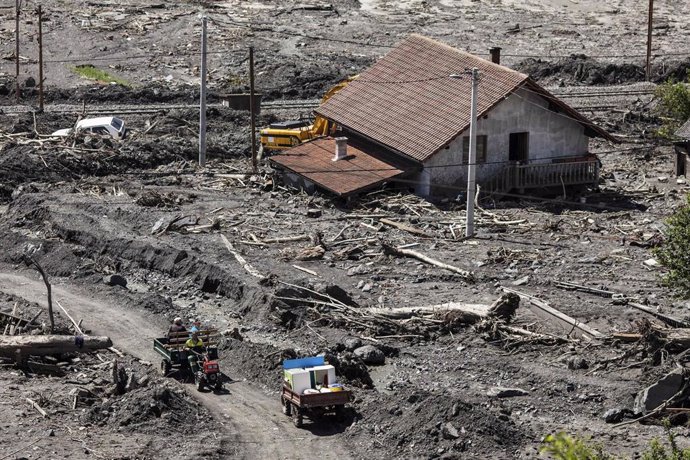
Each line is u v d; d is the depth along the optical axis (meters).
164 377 91.88
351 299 109.12
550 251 128.25
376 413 83.25
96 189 154.38
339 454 78.25
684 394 85.25
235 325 105.75
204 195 152.62
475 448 77.69
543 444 79.19
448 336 101.44
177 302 113.44
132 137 183.25
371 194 149.25
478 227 138.50
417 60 169.88
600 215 145.00
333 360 91.75
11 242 130.88
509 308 102.12
